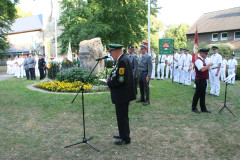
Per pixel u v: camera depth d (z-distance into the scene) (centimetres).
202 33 2961
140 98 745
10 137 448
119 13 1784
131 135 452
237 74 1528
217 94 851
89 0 2164
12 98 776
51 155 370
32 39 4194
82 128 497
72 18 1995
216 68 855
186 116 577
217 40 2834
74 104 671
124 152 376
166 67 1556
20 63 1603
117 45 391
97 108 637
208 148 389
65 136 454
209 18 3203
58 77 1046
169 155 364
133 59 696
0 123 533
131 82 401
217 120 544
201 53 602
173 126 502
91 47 1102
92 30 1761
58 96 771
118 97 394
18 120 555
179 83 1206
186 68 1127
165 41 1241
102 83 965
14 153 378
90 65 1109
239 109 649
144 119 549
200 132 464
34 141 429
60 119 557
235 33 2697
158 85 1065
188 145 402
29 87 1027
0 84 1161
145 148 391
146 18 1823
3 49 2719
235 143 409
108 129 489
